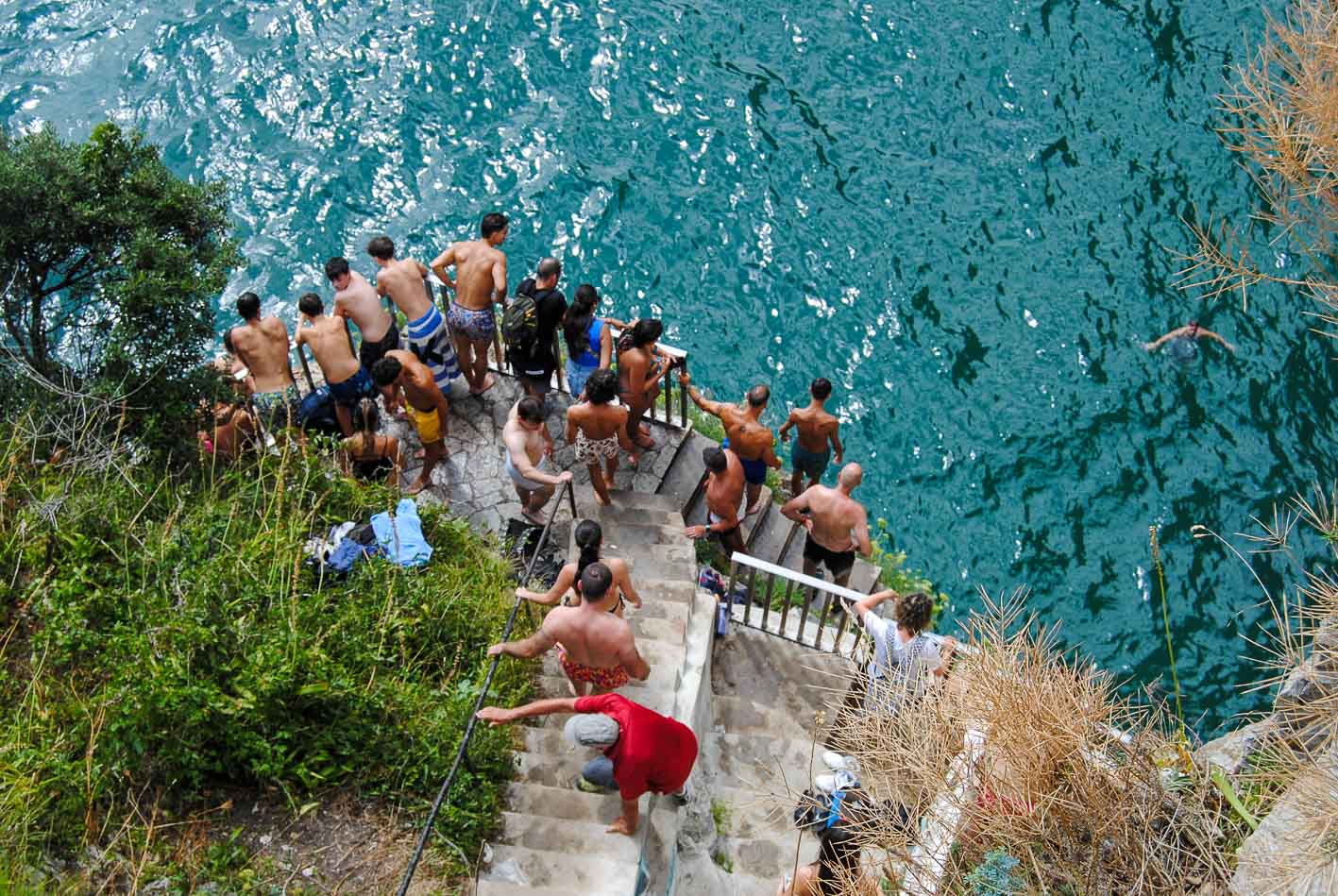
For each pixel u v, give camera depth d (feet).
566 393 38.88
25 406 29.43
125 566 25.54
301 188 57.21
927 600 26.45
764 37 63.52
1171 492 48.83
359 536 29.37
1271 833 19.26
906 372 52.08
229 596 25.44
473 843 22.76
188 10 63.87
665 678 28.19
